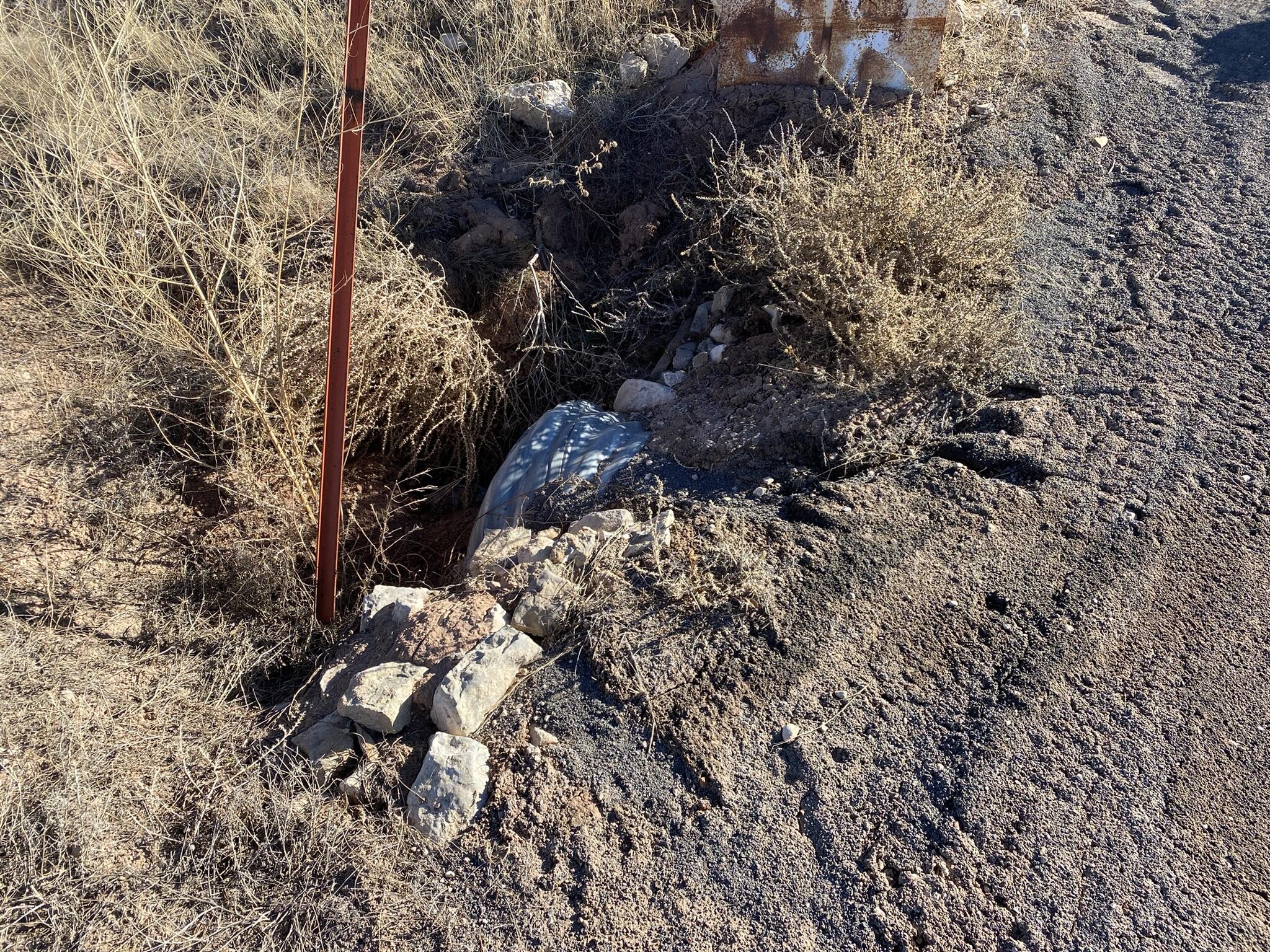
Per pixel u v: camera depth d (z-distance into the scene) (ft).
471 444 14.44
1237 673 9.11
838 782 8.45
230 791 8.80
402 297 14.49
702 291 16.03
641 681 9.19
